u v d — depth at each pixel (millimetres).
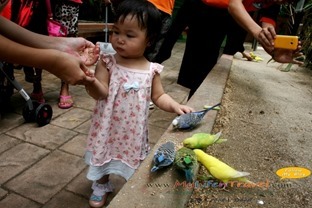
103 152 1188
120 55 1172
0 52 616
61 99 2256
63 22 2150
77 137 1830
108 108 1161
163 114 2297
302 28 3154
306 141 1366
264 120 1557
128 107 1181
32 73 2273
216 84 1812
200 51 2197
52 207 1251
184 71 2309
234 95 1895
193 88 2316
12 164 1512
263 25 2021
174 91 2881
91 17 4586
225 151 1174
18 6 1860
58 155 1623
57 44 950
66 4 2113
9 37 848
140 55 1179
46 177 1433
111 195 1352
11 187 1344
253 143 1272
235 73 2516
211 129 1186
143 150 1248
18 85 1885
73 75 721
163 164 852
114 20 1142
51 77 2996
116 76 1169
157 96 1261
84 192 1354
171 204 765
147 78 1194
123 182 1455
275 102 1890
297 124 1565
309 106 1899
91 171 1190
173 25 2344
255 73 2688
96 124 1209
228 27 2111
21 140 1744
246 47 4773
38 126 1930
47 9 1964
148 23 1116
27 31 892
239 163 1098
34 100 2051
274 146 1271
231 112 1594
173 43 2432
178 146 1007
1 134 1792
